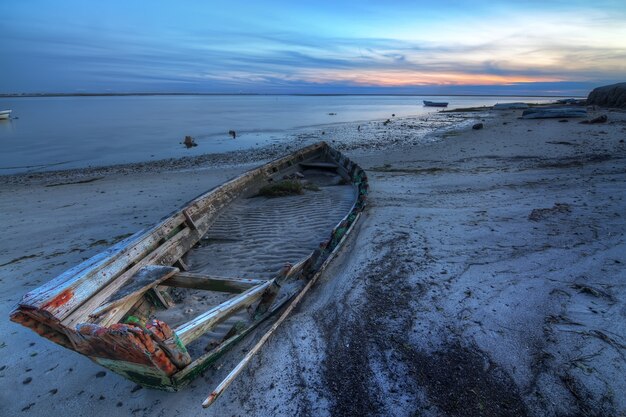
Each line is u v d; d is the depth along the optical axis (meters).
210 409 2.81
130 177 13.10
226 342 3.14
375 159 14.06
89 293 3.22
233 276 4.85
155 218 7.88
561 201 6.98
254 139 22.20
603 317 3.41
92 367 3.40
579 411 2.54
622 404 2.54
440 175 10.33
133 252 4.14
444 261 4.75
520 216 6.29
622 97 28.31
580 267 4.36
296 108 65.19
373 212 6.94
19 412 2.91
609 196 7.02
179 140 22.77
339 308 3.89
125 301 3.51
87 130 29.05
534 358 3.01
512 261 4.64
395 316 3.70
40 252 6.28
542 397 2.66
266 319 3.77
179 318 3.94
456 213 6.67
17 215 8.70
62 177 13.72
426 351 3.20
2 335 3.93
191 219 5.72
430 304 3.84
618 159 10.71
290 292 4.31
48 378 3.27
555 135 16.20
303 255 5.36
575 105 34.81
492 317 3.55
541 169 10.15
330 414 2.70
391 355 3.19
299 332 3.55
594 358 2.94
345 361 3.17
